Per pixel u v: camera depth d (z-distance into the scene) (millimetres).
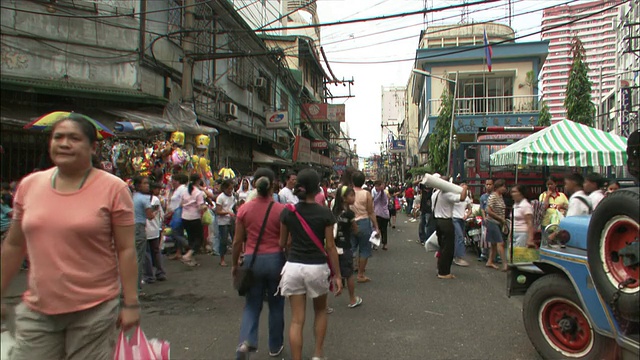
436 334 4754
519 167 12125
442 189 7414
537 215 7523
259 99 21297
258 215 4012
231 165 17812
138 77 10891
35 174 2570
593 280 3268
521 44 24312
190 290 6594
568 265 3711
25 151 8867
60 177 2508
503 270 8203
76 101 9805
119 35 10547
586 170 12094
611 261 3129
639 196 2861
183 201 8391
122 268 2562
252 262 3920
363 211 7137
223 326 4977
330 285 3914
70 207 2416
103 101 10258
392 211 15875
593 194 5820
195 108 13719
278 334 4117
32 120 8570
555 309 3914
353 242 7277
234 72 17547
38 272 2389
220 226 8516
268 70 22375
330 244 3809
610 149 8297
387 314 5477
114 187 2537
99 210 2453
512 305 5855
